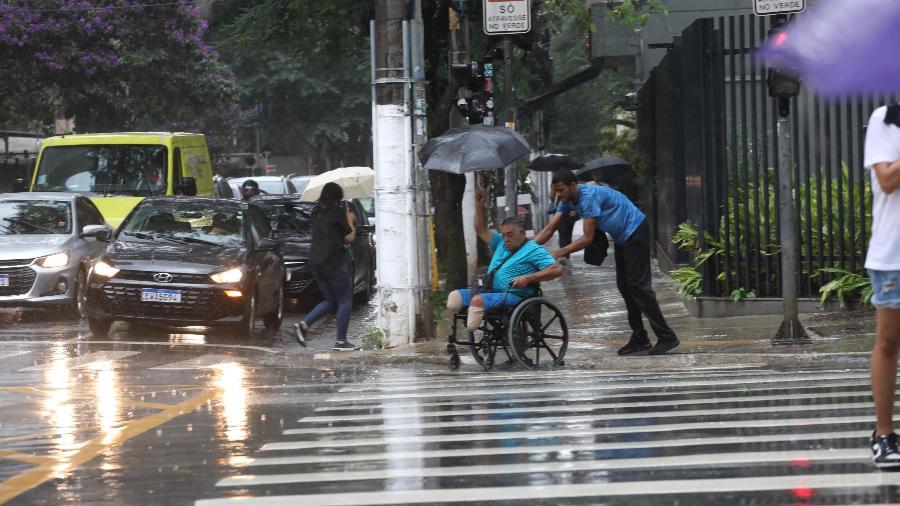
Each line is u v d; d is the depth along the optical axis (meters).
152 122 116.69
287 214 60.56
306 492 16.22
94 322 45.69
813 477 15.59
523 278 33.19
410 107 40.00
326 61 62.84
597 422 21.66
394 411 24.69
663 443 18.88
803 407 22.39
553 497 15.23
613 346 37.81
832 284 41.34
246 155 154.25
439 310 50.75
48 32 104.00
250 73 159.12
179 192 65.75
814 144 42.00
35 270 50.53
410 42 39.84
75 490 17.03
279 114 165.88
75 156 66.06
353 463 18.41
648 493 15.16
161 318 45.00
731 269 43.94
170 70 111.62
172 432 22.61
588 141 149.38
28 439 22.34
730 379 28.47
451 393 27.78
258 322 52.25
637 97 84.75
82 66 105.50
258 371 34.84
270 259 48.75
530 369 33.56
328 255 40.59
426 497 15.59
